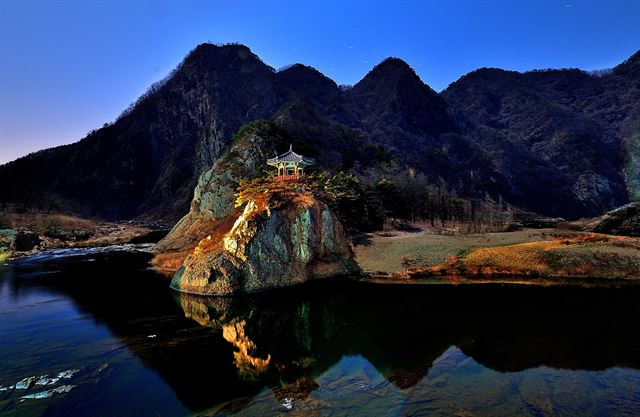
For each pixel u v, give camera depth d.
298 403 16.97
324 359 22.27
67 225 136.62
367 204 69.19
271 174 61.66
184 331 28.02
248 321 30.48
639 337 23.53
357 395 17.59
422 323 27.91
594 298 32.88
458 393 17.28
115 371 20.89
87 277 51.19
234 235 41.72
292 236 43.47
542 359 20.66
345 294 37.59
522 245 47.91
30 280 49.50
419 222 85.12
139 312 33.38
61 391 18.66
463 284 39.09
